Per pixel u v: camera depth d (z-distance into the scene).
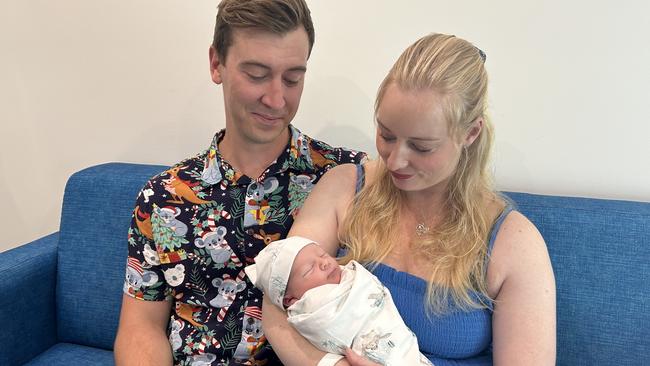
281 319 1.04
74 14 1.62
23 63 1.72
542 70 1.31
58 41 1.66
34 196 1.88
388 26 1.38
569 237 1.20
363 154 1.28
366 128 1.49
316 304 0.96
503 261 0.96
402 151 0.91
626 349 1.16
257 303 1.19
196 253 1.19
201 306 1.22
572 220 1.20
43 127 1.78
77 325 1.53
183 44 1.55
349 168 1.17
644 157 1.30
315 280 0.99
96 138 1.74
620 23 1.23
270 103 1.07
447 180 1.02
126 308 1.23
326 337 0.95
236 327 1.18
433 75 0.86
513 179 1.41
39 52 1.69
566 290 1.20
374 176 1.12
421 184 0.95
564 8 1.25
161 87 1.62
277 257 1.02
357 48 1.42
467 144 0.96
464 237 1.00
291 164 1.21
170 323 1.25
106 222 1.49
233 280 1.21
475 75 0.91
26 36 1.68
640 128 1.29
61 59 1.68
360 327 0.94
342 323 0.94
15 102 1.77
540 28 1.28
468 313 0.97
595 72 1.28
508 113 1.37
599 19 1.24
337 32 1.43
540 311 0.92
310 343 0.99
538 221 1.22
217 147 1.23
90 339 1.53
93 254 1.50
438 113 0.86
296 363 0.98
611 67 1.27
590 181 1.36
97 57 1.65
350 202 1.13
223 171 1.20
